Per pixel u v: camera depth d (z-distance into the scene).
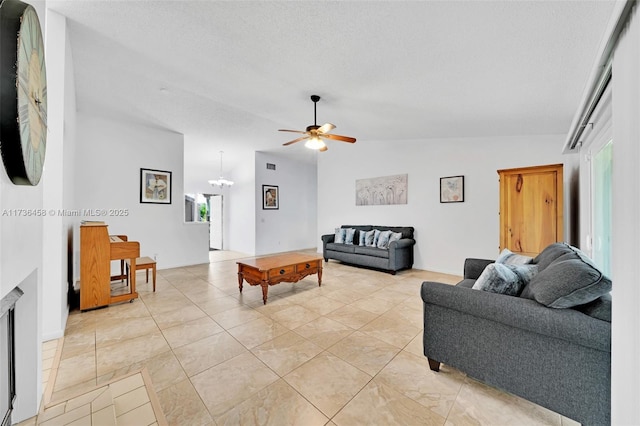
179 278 4.37
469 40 1.84
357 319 2.70
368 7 1.67
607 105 1.91
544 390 1.37
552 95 2.51
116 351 2.09
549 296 1.37
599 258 2.62
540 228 3.11
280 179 7.42
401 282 4.12
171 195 5.15
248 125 4.96
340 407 1.49
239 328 2.49
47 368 1.86
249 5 1.78
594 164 2.70
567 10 1.47
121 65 2.88
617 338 1.12
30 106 1.10
